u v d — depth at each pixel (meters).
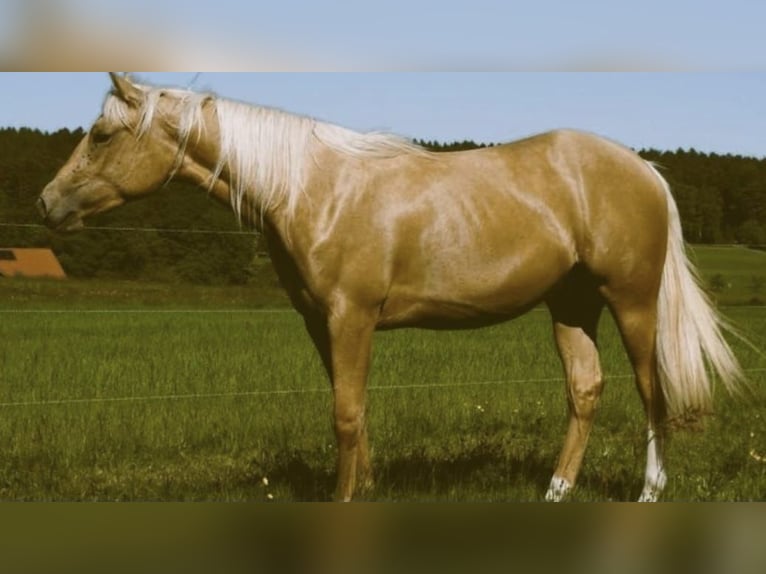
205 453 5.61
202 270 14.80
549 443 5.84
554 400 6.99
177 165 4.16
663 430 4.59
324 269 4.05
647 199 4.50
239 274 14.89
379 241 4.07
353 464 4.16
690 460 5.32
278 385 7.28
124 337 10.23
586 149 4.46
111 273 14.90
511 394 7.14
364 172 4.14
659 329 4.61
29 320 11.55
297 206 4.07
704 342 4.64
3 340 9.80
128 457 5.43
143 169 4.12
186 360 8.42
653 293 4.59
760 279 13.93
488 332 11.52
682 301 4.62
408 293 4.20
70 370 7.76
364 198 4.09
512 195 4.28
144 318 12.05
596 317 4.80
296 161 4.09
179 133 4.11
